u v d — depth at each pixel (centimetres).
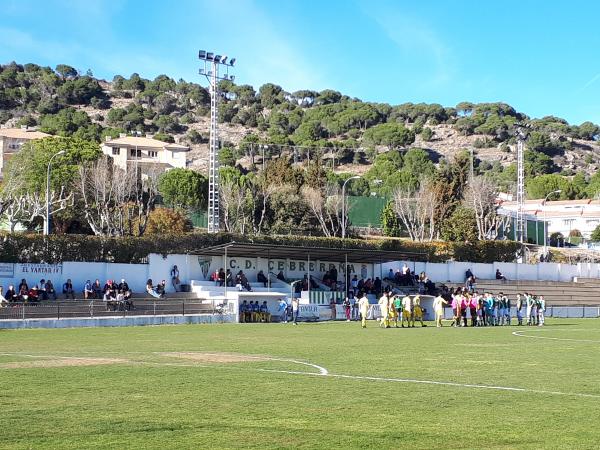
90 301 6041
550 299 8862
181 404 1719
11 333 4472
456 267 9106
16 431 1412
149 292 6700
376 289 7738
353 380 2177
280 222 11881
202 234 7431
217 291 6894
